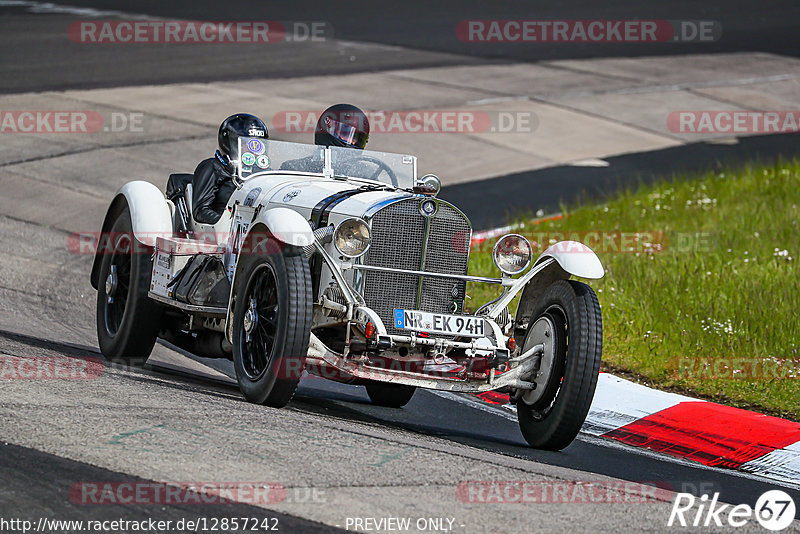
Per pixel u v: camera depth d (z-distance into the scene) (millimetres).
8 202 51031
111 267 31297
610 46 118438
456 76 95188
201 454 19953
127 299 30109
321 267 26891
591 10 140375
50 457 19078
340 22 121250
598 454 26094
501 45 114438
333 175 30594
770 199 58969
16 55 88938
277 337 24312
